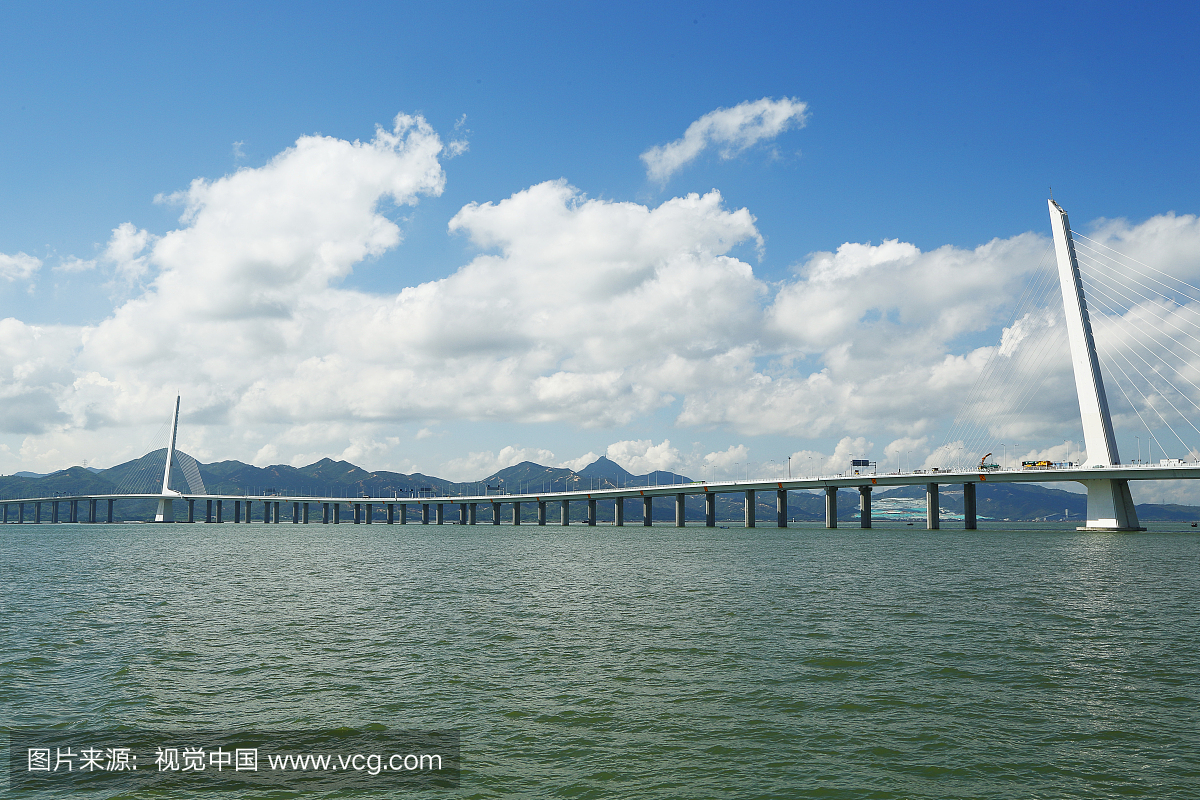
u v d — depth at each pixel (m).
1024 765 23.95
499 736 26.97
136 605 59.47
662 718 28.59
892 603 57.16
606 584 73.25
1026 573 80.75
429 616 52.91
